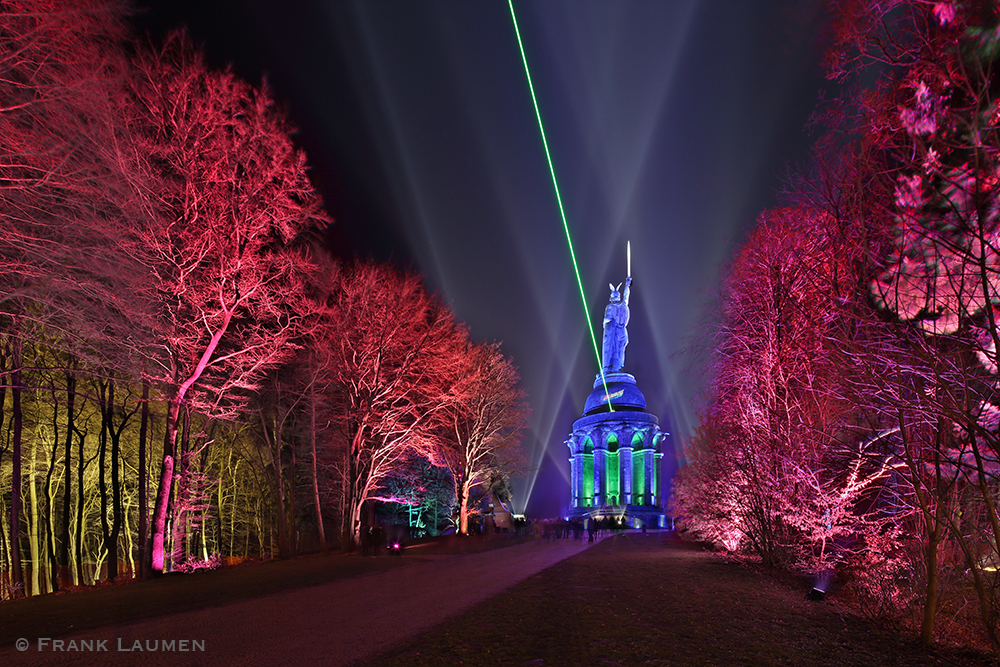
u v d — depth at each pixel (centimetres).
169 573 2200
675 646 880
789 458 1588
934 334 813
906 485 1134
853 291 880
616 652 841
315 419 3506
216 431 3544
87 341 1711
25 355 2248
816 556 1599
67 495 2848
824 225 1013
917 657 912
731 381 1859
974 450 812
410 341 3775
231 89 2397
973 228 713
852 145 855
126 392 2827
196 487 3269
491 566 2136
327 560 2536
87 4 1248
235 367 2614
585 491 6775
